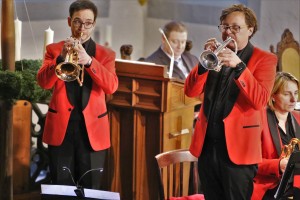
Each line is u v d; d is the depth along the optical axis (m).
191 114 7.56
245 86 5.32
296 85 6.31
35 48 11.08
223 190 5.66
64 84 6.28
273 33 10.44
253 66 5.48
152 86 6.91
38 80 6.26
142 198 7.19
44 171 8.80
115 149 7.25
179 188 6.93
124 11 12.83
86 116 6.27
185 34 9.39
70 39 5.89
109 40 12.52
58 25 11.39
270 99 6.36
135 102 7.00
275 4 10.34
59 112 6.27
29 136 7.55
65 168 6.26
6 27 6.98
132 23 13.05
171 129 7.14
